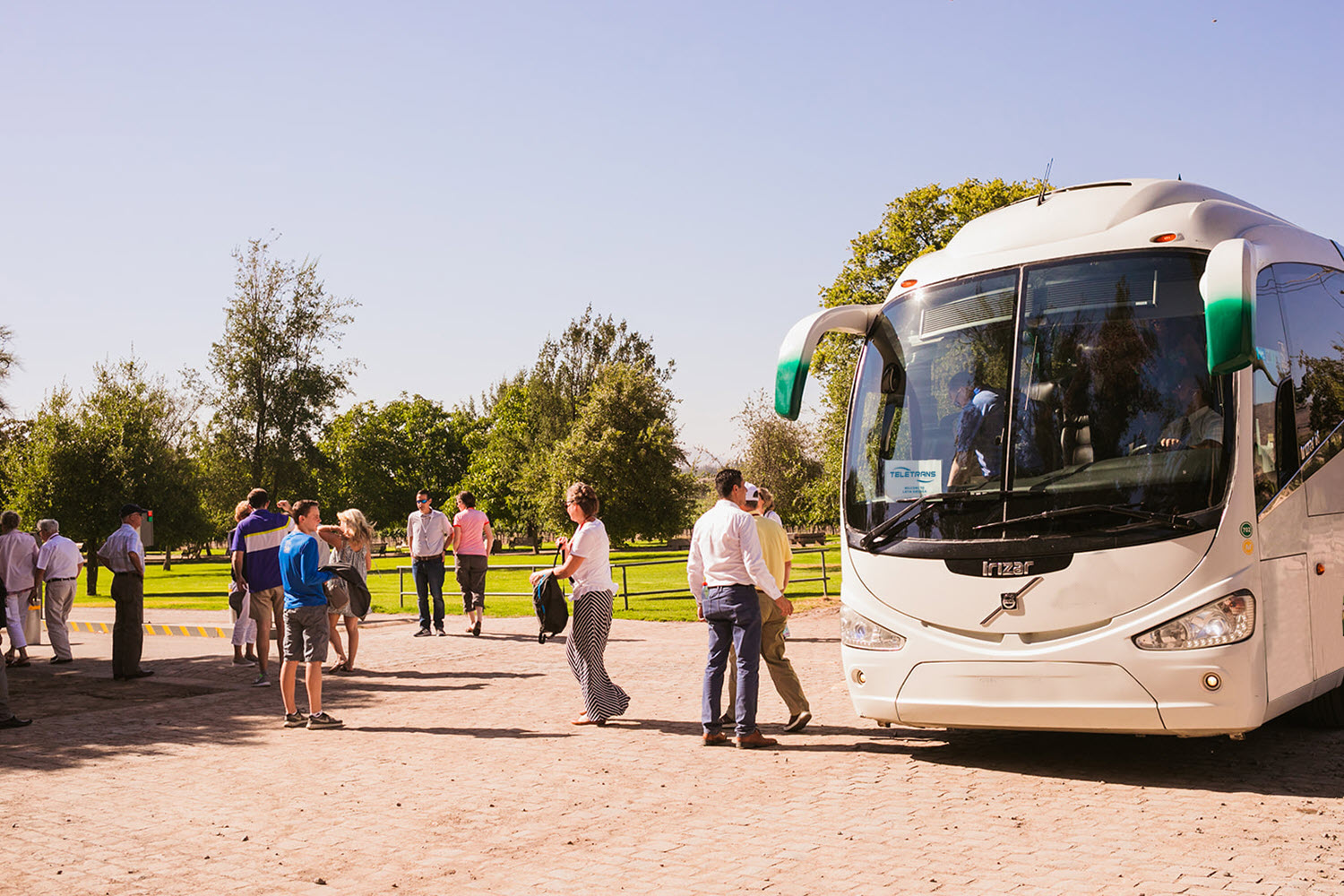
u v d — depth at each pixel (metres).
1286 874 4.72
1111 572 6.27
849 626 7.32
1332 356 8.11
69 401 41.84
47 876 5.22
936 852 5.23
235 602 13.80
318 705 9.34
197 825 6.15
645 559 49.59
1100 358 6.66
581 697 10.52
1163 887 4.60
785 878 4.91
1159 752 7.38
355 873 5.21
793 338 7.37
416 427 86.62
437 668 13.02
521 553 72.38
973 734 8.26
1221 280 5.84
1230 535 6.18
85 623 20.59
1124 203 7.20
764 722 9.09
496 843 5.66
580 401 56.16
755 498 9.05
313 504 9.56
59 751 8.48
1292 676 6.59
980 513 6.73
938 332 7.34
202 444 50.84
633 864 5.22
